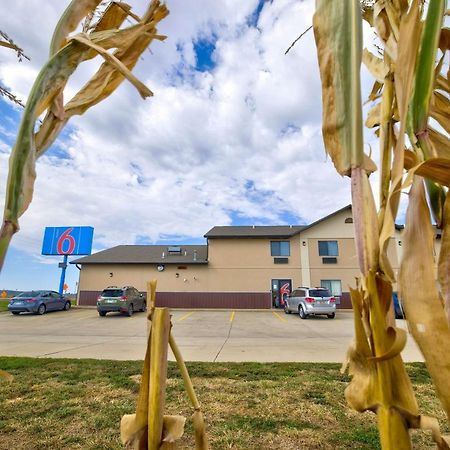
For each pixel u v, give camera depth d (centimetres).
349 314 1573
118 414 302
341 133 59
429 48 66
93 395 356
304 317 1373
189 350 654
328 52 61
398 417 50
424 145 64
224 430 269
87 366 488
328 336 877
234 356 591
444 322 53
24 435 262
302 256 1883
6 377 56
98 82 70
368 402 52
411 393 52
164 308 69
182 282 1880
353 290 56
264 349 669
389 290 54
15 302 1491
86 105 68
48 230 1914
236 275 1881
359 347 54
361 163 56
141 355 605
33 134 54
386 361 53
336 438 255
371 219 55
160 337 67
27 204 52
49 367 482
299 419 291
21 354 616
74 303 2172
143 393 66
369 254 55
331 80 60
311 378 421
